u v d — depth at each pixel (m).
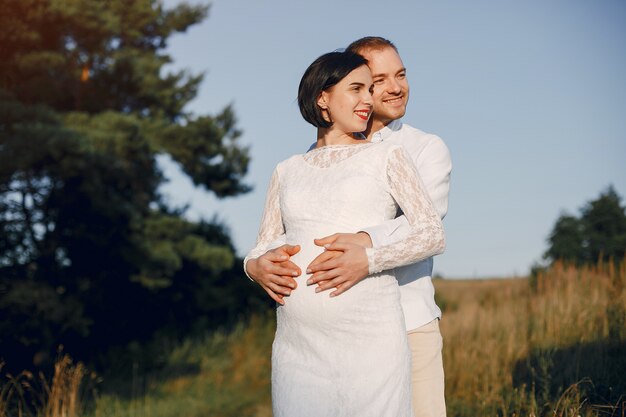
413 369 3.46
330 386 2.99
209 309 20.20
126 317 18.50
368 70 3.23
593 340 6.35
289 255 3.13
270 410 11.19
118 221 16.19
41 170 13.70
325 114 3.27
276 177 3.40
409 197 3.05
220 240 21.44
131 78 17.66
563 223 13.77
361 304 3.00
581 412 4.80
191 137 18.94
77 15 15.58
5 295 12.95
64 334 15.49
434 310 3.52
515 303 9.17
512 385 6.02
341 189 3.07
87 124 15.64
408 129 3.75
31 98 16.06
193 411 11.29
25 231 14.81
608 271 8.38
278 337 3.22
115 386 13.71
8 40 15.23
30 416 8.33
